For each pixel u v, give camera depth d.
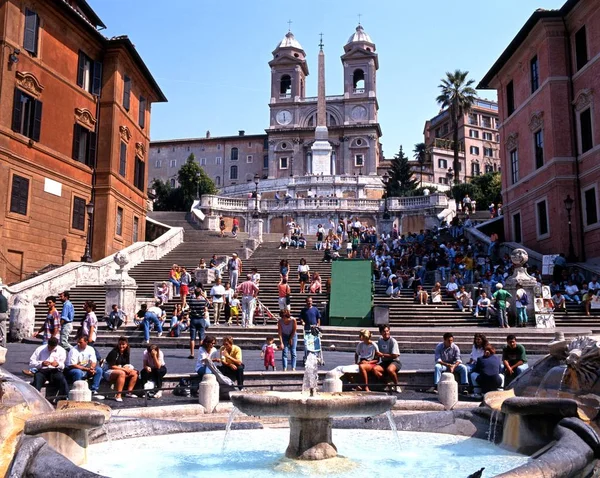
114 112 31.34
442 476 5.93
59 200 27.67
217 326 19.92
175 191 77.88
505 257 29.47
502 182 35.56
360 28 92.25
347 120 88.50
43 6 26.55
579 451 5.06
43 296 23.17
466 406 9.47
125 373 10.54
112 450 7.16
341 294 21.47
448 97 68.69
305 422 6.75
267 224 51.50
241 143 96.44
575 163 28.06
